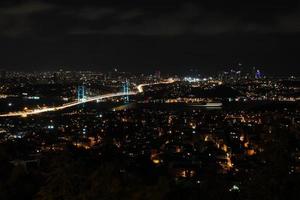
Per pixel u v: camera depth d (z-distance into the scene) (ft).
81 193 86.28
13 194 102.58
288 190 77.46
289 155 82.43
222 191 100.42
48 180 90.94
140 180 93.81
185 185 114.11
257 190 80.07
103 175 88.22
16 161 145.69
